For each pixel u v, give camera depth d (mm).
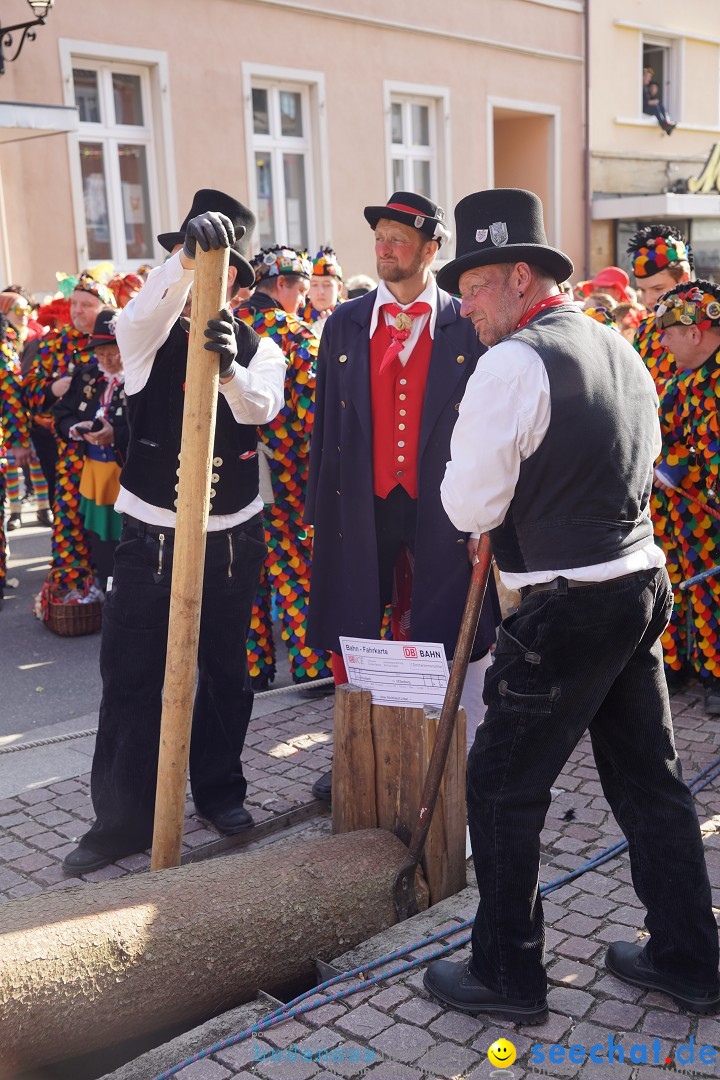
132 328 3168
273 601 5629
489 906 2498
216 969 2678
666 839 2535
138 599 3369
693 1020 2518
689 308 4246
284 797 3928
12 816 3885
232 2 11875
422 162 14766
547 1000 2598
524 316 2531
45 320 7250
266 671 5152
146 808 3486
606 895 3078
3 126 8953
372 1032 2508
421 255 3398
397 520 3561
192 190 11820
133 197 11586
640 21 17656
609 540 2340
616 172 17734
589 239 17438
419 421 3477
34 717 5027
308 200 13203
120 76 11328
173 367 3262
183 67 11539
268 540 5004
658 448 2580
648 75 18469
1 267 10250
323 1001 2617
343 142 13320
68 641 6262
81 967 2469
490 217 2518
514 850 2457
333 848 3049
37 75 10352
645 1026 2500
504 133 17109
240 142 12172
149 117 11516
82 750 4508
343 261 13523
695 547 4594
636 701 2535
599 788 3855
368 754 3238
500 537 2447
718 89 19484
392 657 3162
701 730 4406
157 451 3287
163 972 2586
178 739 2938
